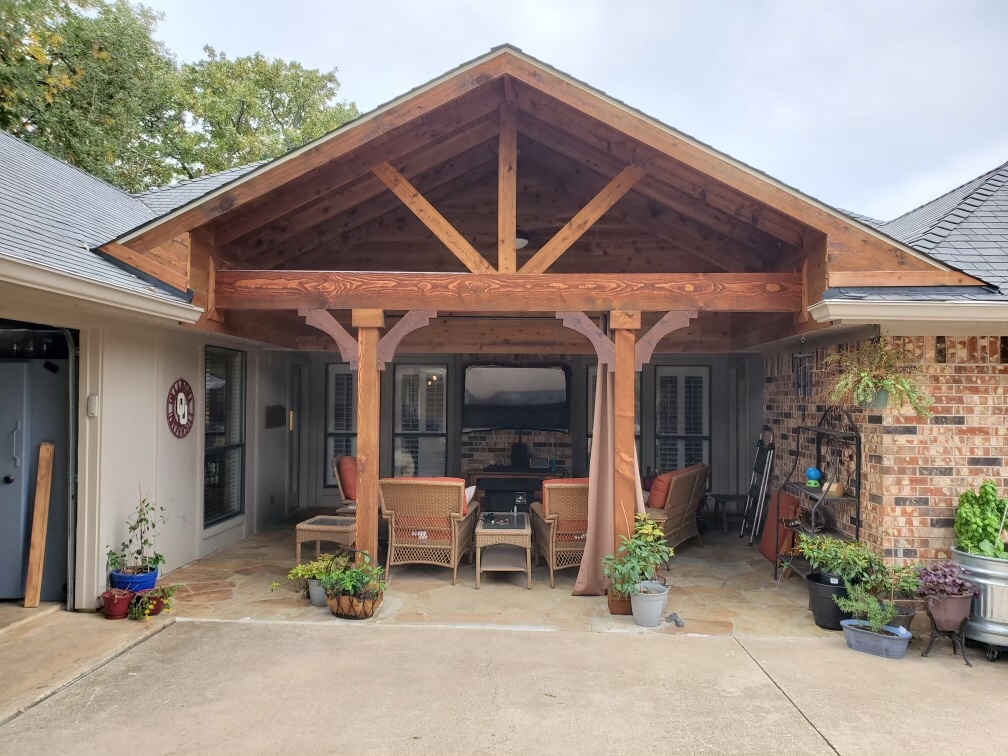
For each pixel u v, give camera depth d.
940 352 5.17
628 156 5.38
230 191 4.97
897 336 5.18
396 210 6.95
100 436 5.08
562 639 4.68
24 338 5.23
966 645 4.59
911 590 4.71
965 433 5.14
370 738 3.29
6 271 3.45
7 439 5.17
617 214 6.96
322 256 6.90
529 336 8.23
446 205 7.02
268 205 5.43
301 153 4.92
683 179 5.39
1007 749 3.25
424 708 3.61
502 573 6.41
